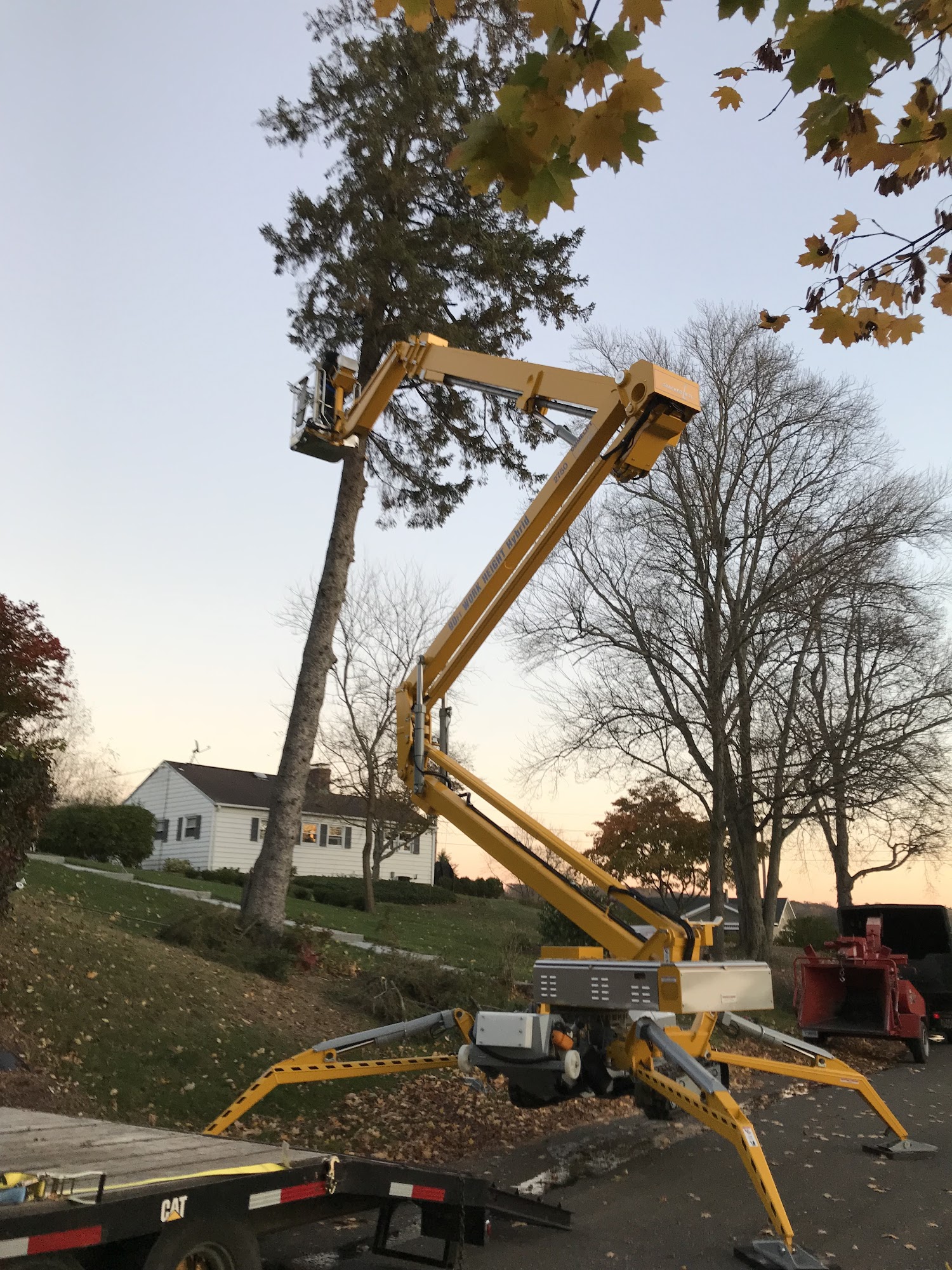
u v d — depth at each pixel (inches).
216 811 1517.0
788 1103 446.6
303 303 671.1
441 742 346.9
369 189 669.3
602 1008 289.0
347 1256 227.0
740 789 808.3
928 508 776.9
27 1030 353.7
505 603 330.3
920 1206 276.5
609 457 296.0
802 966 660.7
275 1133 338.3
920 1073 575.2
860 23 109.4
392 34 690.8
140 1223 147.3
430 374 364.8
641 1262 227.9
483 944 880.3
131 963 449.4
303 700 626.5
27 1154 178.7
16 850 403.5
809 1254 225.8
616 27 117.0
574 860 314.8
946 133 142.4
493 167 129.1
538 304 714.2
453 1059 305.7
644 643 794.2
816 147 148.8
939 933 751.7
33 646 492.4
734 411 806.5
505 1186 291.7
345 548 650.8
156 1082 353.7
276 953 535.8
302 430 394.3
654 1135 360.5
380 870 1614.2
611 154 125.3
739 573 799.1
